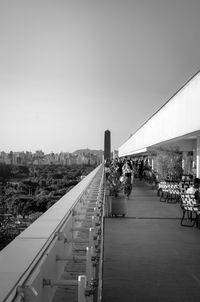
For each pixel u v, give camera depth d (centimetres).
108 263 805
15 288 254
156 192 2430
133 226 1244
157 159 2930
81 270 561
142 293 629
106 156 7350
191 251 910
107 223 1302
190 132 1617
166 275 725
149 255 872
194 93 1541
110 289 647
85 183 1149
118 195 1481
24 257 327
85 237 714
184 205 1272
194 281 691
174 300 598
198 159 2241
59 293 479
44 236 408
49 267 381
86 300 318
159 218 1407
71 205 638
